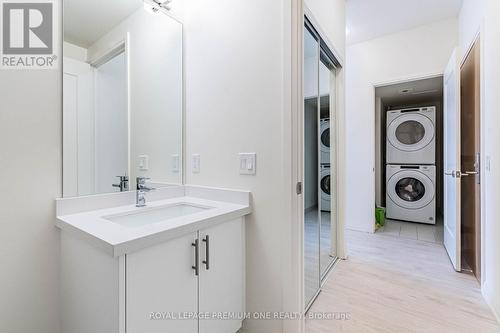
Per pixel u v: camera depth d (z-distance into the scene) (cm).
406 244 293
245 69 144
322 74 240
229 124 151
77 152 125
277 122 133
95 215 119
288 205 130
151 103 157
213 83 158
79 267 103
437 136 462
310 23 172
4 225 102
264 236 138
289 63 128
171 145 167
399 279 211
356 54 341
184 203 153
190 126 170
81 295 102
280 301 134
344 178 256
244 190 145
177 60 169
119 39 143
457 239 225
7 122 103
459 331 148
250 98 142
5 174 102
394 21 291
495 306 163
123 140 146
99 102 134
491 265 172
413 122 386
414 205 383
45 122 113
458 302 177
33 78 110
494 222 168
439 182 457
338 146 256
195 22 166
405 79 310
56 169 117
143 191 142
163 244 97
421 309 170
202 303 114
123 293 85
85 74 129
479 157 201
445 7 264
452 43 283
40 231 111
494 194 168
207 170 162
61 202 117
